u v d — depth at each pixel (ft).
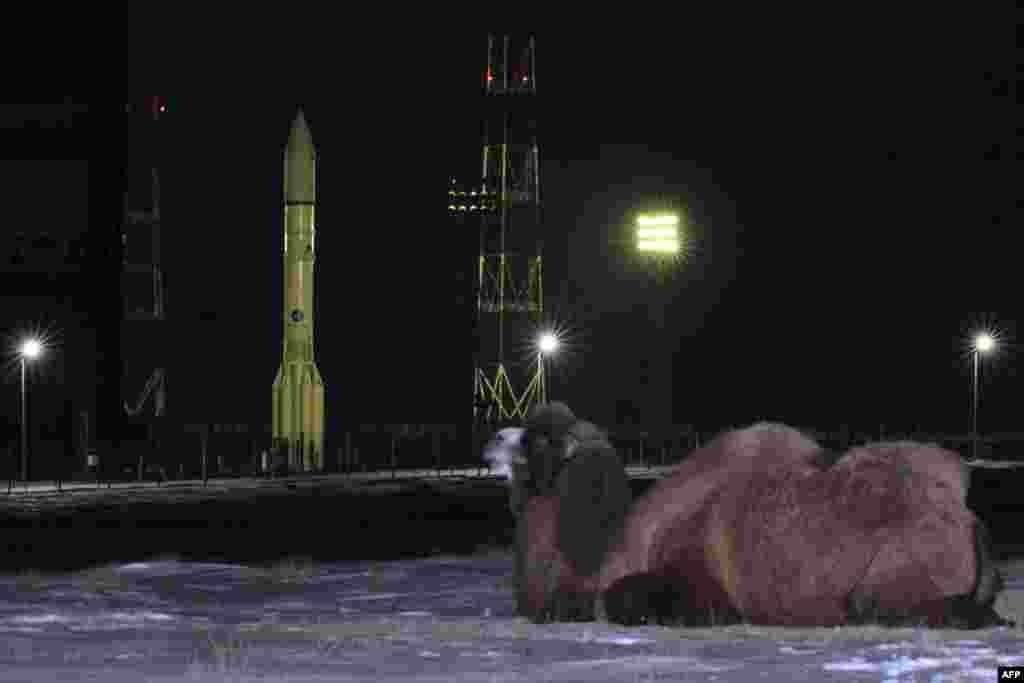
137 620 109.40
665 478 110.32
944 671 73.41
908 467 102.27
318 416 579.89
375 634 96.84
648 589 106.22
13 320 492.95
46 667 78.48
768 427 108.37
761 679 70.95
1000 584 100.89
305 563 185.98
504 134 618.03
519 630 99.19
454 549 250.98
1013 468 512.63
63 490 406.21
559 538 112.06
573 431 115.14
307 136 593.01
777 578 101.24
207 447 552.82
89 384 497.87
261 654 83.71
